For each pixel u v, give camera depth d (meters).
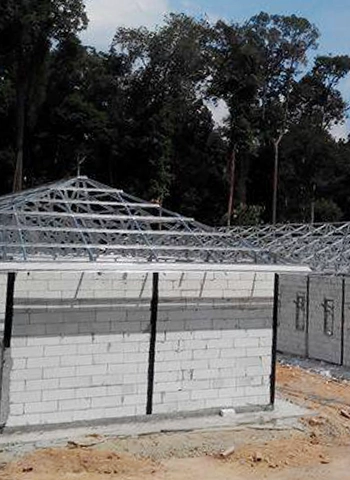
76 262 12.17
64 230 13.12
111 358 12.77
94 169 51.09
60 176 49.94
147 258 13.67
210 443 12.16
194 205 55.41
